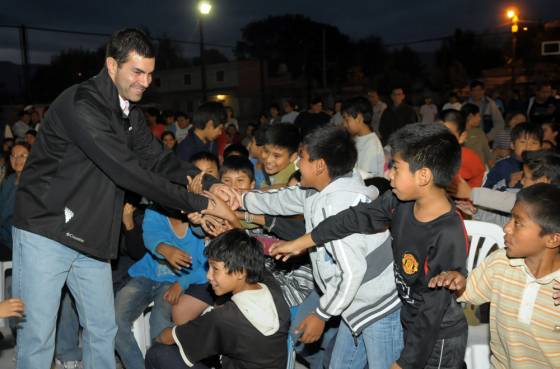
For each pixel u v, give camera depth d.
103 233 2.89
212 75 21.83
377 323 2.77
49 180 2.79
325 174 2.73
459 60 24.08
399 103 11.06
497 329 2.43
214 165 3.98
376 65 28.20
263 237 3.33
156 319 3.63
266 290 2.61
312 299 3.20
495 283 2.38
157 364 2.75
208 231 3.26
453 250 2.26
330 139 2.71
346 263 2.57
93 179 2.84
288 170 4.28
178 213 3.56
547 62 22.64
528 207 2.16
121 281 3.90
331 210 2.66
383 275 2.73
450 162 2.27
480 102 9.98
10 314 2.65
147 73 2.79
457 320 2.47
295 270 3.26
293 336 3.08
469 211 3.80
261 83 20.41
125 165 2.77
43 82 14.86
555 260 2.21
